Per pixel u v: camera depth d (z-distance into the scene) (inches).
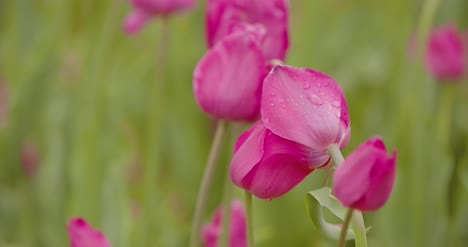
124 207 80.4
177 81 111.8
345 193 47.7
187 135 105.6
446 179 85.7
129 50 120.2
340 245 49.0
